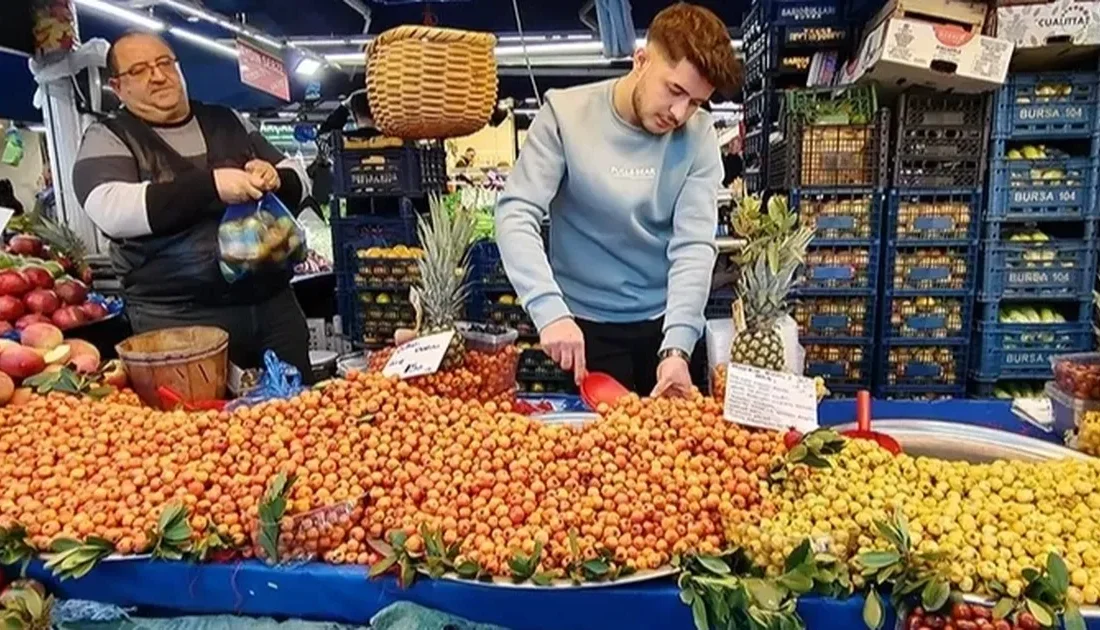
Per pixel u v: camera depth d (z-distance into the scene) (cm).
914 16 269
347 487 101
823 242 305
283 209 192
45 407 124
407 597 93
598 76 714
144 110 204
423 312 152
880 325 314
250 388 152
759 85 357
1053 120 288
